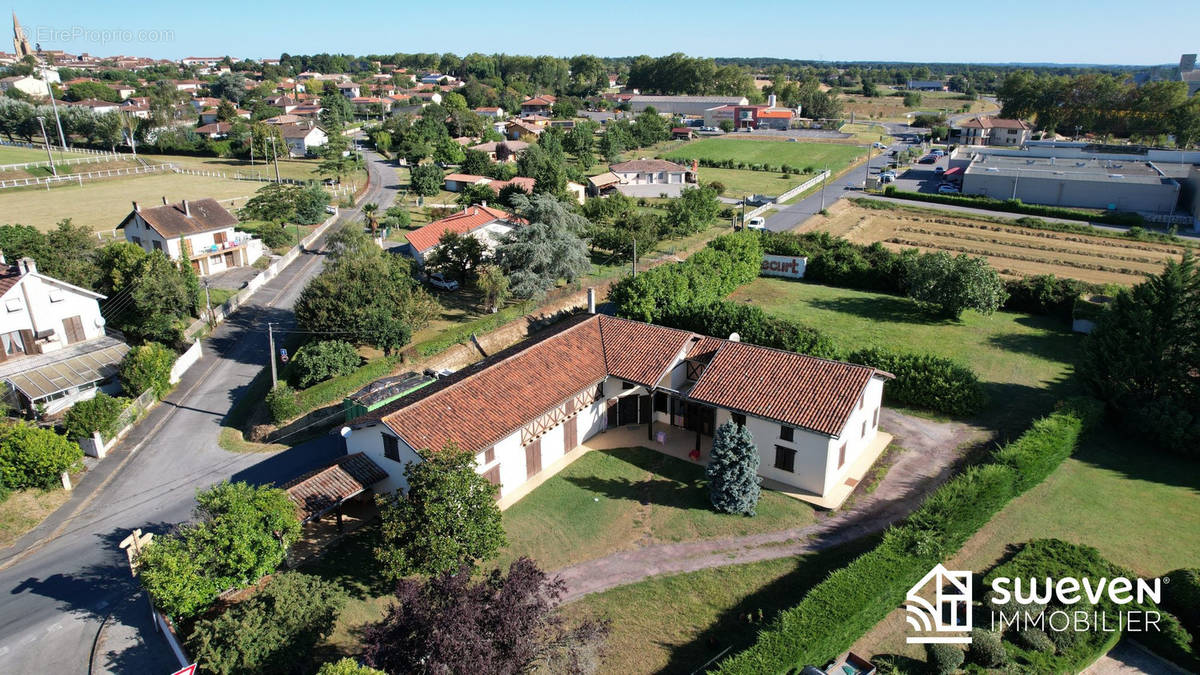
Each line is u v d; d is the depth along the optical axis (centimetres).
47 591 3253
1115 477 3862
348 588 3200
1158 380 4162
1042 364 5350
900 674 2566
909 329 6125
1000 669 2561
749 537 3469
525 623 2405
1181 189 10712
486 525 3078
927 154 16050
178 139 15588
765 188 12669
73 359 5125
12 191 11188
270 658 2575
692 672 2697
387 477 3747
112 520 3772
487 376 4062
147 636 2986
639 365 4412
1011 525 3456
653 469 4081
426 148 14500
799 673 2533
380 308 5309
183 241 7425
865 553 2995
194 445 4509
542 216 6475
